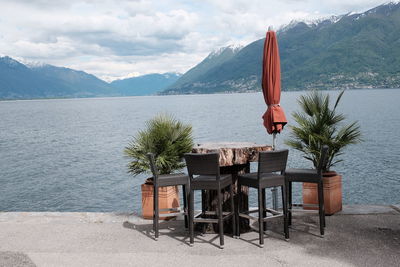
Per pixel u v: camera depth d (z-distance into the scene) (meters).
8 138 45.00
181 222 5.00
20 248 4.09
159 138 5.44
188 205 4.31
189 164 3.94
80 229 4.76
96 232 4.62
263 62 4.91
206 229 4.49
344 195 18.14
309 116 5.45
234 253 3.76
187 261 3.59
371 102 100.06
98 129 53.31
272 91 4.86
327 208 4.95
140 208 16.38
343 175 22.23
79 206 16.92
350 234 4.21
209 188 3.92
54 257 3.80
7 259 3.77
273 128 4.87
